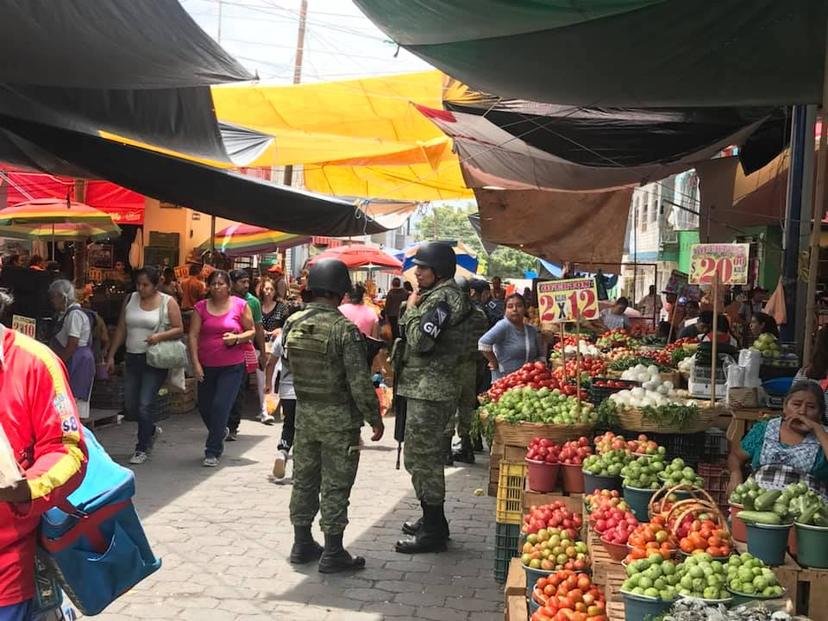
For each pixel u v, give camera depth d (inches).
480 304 559.8
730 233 584.4
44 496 110.7
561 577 180.1
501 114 391.9
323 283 241.6
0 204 743.1
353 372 236.4
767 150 470.3
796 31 226.7
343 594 229.1
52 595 125.3
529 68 268.8
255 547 265.9
